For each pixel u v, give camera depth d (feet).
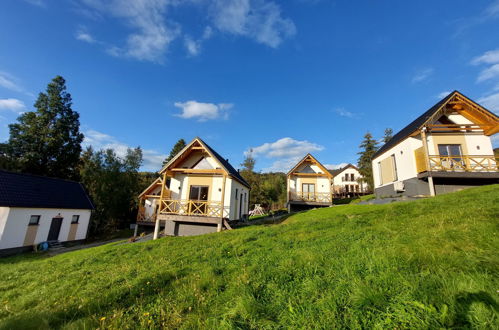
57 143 92.43
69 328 10.64
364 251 14.60
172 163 47.67
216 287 13.46
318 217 37.09
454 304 7.46
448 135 45.52
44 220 57.67
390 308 8.21
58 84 98.37
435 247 12.53
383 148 63.77
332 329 7.89
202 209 48.21
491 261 9.84
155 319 11.02
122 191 87.51
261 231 29.25
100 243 66.18
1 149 84.69
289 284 12.19
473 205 22.36
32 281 21.98
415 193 46.50
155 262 21.42
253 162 152.87
